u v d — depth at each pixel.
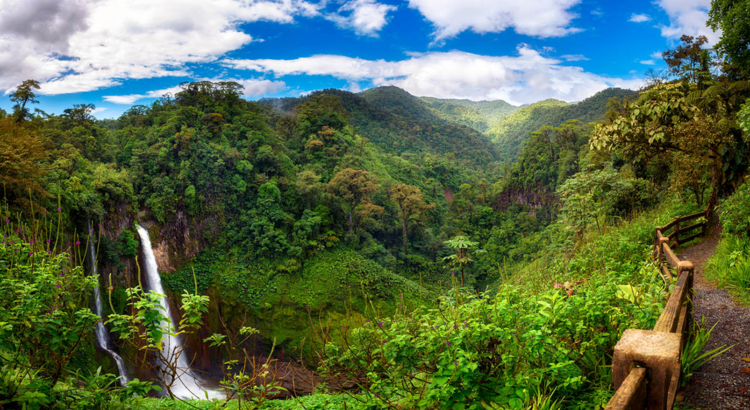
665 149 11.27
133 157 45.84
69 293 4.17
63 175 32.75
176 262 44.72
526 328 3.54
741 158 9.42
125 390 3.98
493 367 3.50
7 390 3.18
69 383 3.98
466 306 4.00
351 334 3.94
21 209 17.05
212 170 50.25
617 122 10.77
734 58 14.51
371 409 3.46
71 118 48.62
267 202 51.41
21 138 19.64
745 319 4.90
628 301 3.91
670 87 14.30
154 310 3.74
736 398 3.10
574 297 4.05
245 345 38.78
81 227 33.09
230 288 44.81
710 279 6.91
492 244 69.81
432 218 82.75
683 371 3.42
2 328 3.26
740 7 13.30
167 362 3.92
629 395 1.24
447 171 113.81
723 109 11.64
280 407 4.88
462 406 3.02
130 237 38.69
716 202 10.49
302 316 42.38
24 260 4.53
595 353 3.65
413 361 3.38
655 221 11.02
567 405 3.21
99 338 30.50
